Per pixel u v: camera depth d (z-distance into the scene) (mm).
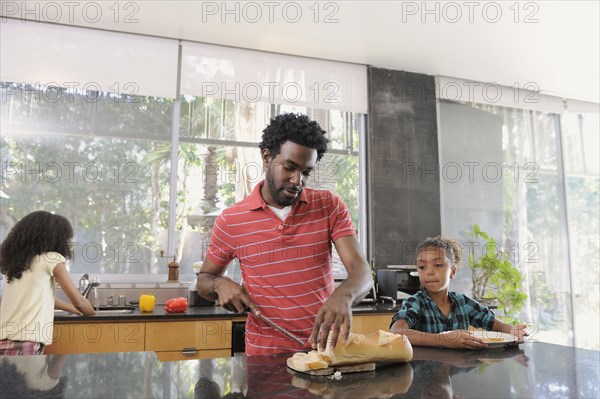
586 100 4590
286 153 1286
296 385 927
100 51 3232
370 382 953
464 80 4145
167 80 3352
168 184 3359
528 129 4410
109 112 3283
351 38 3412
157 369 1051
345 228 1443
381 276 3438
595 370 1081
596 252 4555
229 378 979
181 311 2717
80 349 2424
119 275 3193
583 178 4621
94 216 3193
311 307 1405
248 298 1249
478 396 874
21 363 1077
